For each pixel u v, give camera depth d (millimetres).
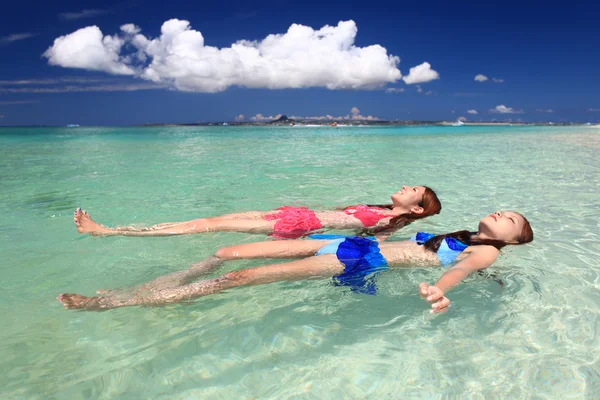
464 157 10195
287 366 1814
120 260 3143
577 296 2473
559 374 1738
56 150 13203
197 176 7172
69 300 2338
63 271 2904
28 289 2592
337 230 3984
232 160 9797
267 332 2100
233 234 3783
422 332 2100
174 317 2242
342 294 2559
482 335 2061
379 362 1844
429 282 2771
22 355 1877
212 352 1915
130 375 1743
